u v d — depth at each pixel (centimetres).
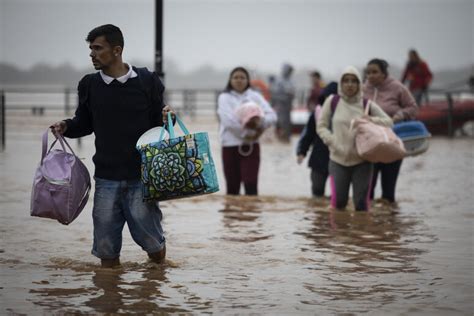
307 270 1389
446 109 4950
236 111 2225
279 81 4625
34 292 1234
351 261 1459
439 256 1505
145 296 1221
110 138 1319
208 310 1159
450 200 2270
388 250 1557
